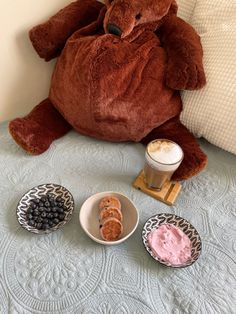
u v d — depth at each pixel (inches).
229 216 22.7
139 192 23.8
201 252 20.4
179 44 24.7
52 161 25.2
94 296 18.0
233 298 18.6
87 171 24.7
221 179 25.2
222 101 24.4
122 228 20.9
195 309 17.9
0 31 24.1
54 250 19.8
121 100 24.2
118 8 22.8
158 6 23.4
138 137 26.5
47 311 17.3
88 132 26.6
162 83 25.2
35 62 27.6
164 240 20.3
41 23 25.9
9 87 27.4
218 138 25.7
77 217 21.6
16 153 25.5
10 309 17.2
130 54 23.9
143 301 17.9
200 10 26.8
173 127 26.9
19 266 18.9
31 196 21.9
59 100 26.4
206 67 25.3
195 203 23.3
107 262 19.5
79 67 23.7
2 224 20.8
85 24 27.1
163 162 21.4
